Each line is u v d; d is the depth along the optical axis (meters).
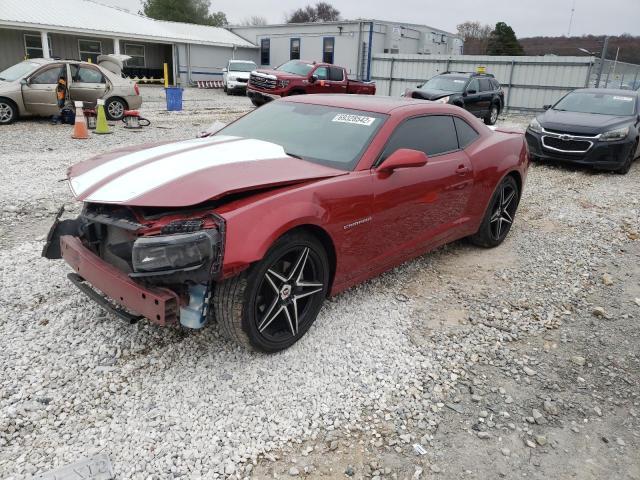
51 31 25.97
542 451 2.74
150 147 3.73
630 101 10.94
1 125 12.81
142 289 2.81
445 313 4.14
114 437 2.59
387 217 3.87
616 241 6.13
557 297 4.56
